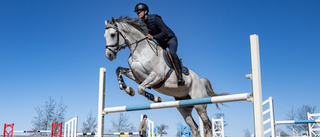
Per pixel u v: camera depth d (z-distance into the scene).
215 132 9.55
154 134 9.56
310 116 9.91
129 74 3.94
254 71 2.78
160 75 3.72
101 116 3.95
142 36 3.84
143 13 4.03
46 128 15.88
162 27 3.88
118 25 3.77
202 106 4.39
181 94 4.34
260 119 2.66
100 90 4.02
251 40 2.86
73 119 8.38
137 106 3.62
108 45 3.69
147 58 3.69
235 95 2.88
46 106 16.14
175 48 4.02
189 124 4.57
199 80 4.47
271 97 5.86
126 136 11.49
